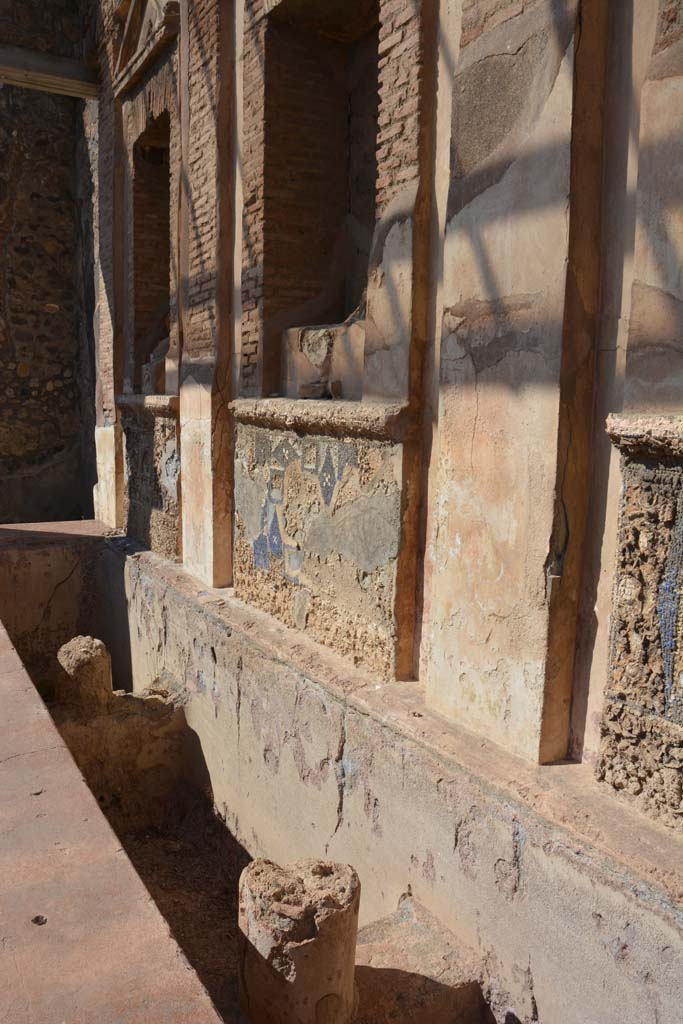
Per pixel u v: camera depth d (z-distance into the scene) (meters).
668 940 2.09
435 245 3.24
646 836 2.29
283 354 4.73
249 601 4.96
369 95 4.69
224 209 5.13
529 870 2.50
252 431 4.77
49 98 9.97
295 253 4.79
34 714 3.56
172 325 6.23
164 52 6.31
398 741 3.11
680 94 2.17
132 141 7.25
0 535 7.70
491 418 2.82
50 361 10.37
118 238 7.70
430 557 3.36
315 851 3.77
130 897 2.26
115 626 7.14
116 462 7.94
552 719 2.70
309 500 4.14
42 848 2.50
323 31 4.71
